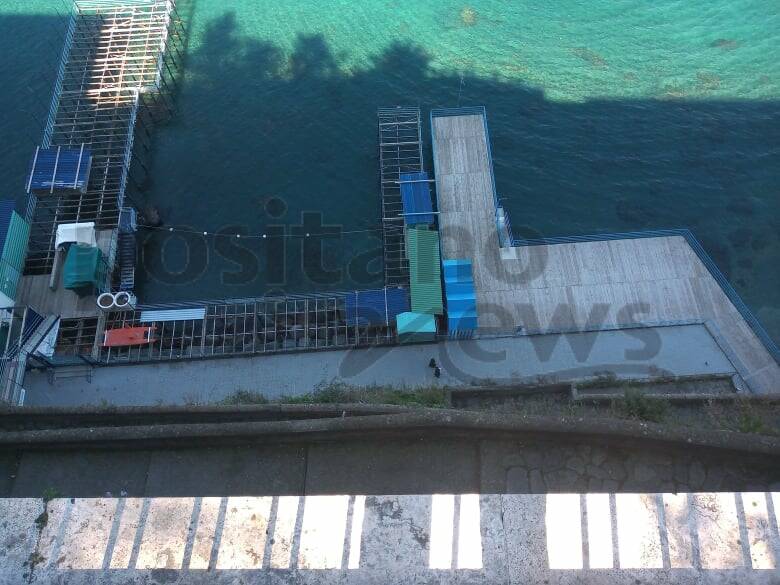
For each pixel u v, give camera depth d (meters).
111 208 30.77
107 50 34.91
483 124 31.98
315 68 36.28
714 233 30.27
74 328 27.30
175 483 12.10
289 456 12.24
